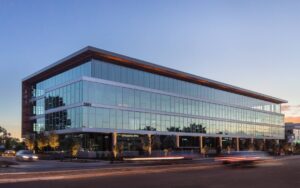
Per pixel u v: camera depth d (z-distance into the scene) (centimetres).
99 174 2625
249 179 2319
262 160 4266
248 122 9944
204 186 1914
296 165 4075
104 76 6297
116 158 5025
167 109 7344
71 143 5603
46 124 6956
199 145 8131
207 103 8475
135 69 6838
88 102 5934
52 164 4088
